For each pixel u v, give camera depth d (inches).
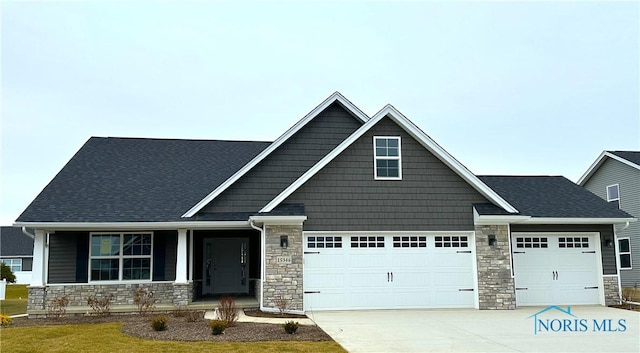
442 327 498.9
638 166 1021.8
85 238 682.2
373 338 439.5
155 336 447.2
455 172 665.0
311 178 644.1
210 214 671.1
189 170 769.6
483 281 648.4
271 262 614.9
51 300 634.8
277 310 605.0
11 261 1884.8
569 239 720.3
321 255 636.1
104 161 767.7
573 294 708.7
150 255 691.4
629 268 1042.1
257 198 695.1
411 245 653.9
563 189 786.2
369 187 650.2
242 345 408.8
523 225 710.5
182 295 642.8
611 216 705.6
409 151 663.8
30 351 393.1
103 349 398.0
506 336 453.4
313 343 416.5
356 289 637.3
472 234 660.1
